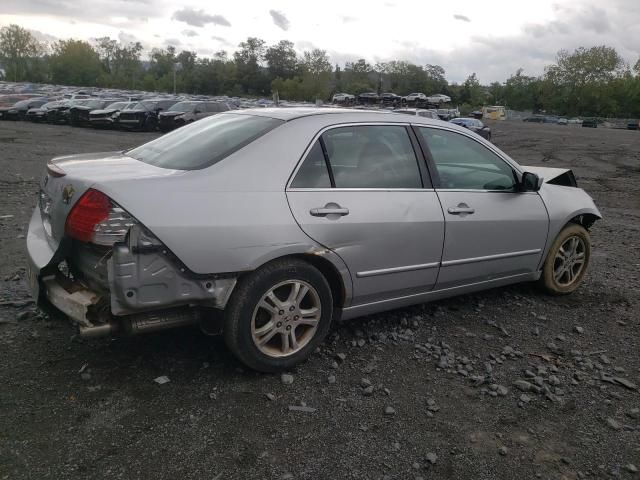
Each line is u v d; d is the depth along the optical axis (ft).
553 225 15.85
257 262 10.42
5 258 17.89
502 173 15.06
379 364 12.04
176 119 88.22
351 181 11.99
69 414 9.57
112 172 10.32
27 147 58.80
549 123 268.41
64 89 247.50
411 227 12.55
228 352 12.05
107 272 9.58
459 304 15.87
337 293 12.25
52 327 12.79
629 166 68.90
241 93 386.52
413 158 13.20
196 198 10.00
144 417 9.61
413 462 8.92
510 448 9.42
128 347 12.03
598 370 12.34
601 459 9.26
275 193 10.82
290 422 9.74
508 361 12.53
